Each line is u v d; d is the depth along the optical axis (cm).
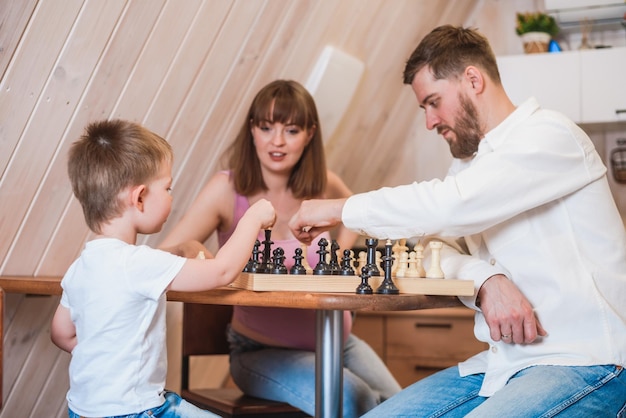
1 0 162
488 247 161
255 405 206
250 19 229
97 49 189
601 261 152
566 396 137
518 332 148
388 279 147
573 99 308
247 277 149
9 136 181
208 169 252
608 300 149
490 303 151
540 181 150
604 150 331
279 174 222
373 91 309
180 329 276
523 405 135
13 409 216
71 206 207
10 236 195
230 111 246
